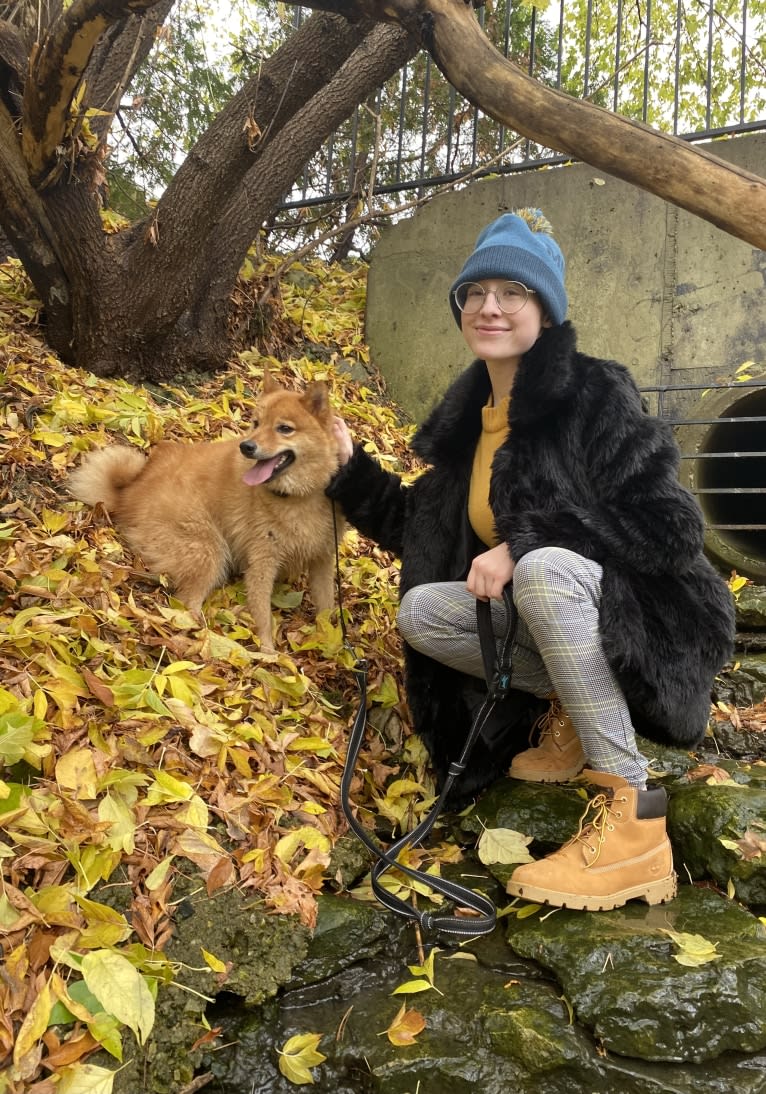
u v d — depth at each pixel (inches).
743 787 103.1
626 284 211.8
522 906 89.3
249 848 87.0
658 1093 68.4
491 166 238.1
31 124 143.1
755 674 137.1
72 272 167.9
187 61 257.8
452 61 109.6
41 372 165.8
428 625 100.5
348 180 286.7
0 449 134.1
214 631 121.0
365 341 243.4
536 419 93.1
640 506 86.9
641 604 85.2
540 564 84.0
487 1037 73.7
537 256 93.5
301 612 136.7
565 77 310.7
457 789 106.0
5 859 73.1
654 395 207.0
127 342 177.2
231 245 190.5
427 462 110.4
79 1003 65.5
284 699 111.6
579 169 216.7
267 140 164.1
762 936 81.4
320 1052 74.5
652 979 73.9
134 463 135.0
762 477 228.4
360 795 105.4
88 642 101.7
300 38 157.2
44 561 114.3
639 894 85.7
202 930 77.8
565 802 102.0
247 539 124.3
